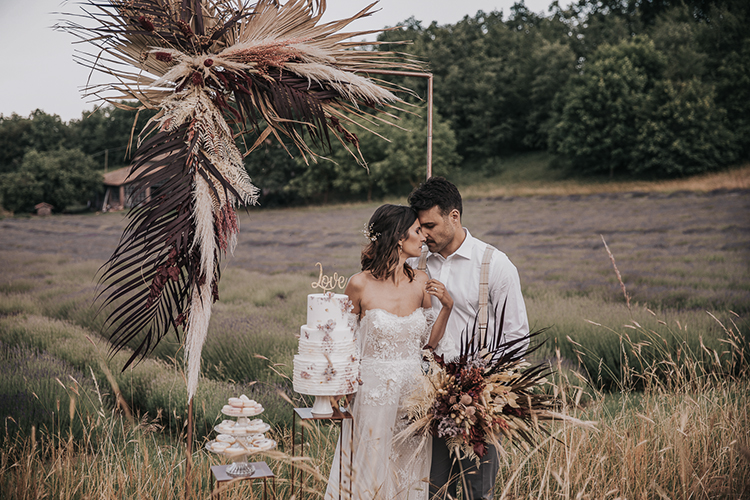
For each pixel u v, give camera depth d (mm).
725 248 18312
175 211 1622
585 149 38531
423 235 2305
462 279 2359
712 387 3561
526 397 1966
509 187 39562
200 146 1646
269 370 5309
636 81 38594
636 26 51938
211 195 1622
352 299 2223
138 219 1546
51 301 10172
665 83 38094
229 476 1854
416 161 40062
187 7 1753
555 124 45000
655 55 40562
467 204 34719
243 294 11648
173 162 1590
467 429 1872
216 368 5477
